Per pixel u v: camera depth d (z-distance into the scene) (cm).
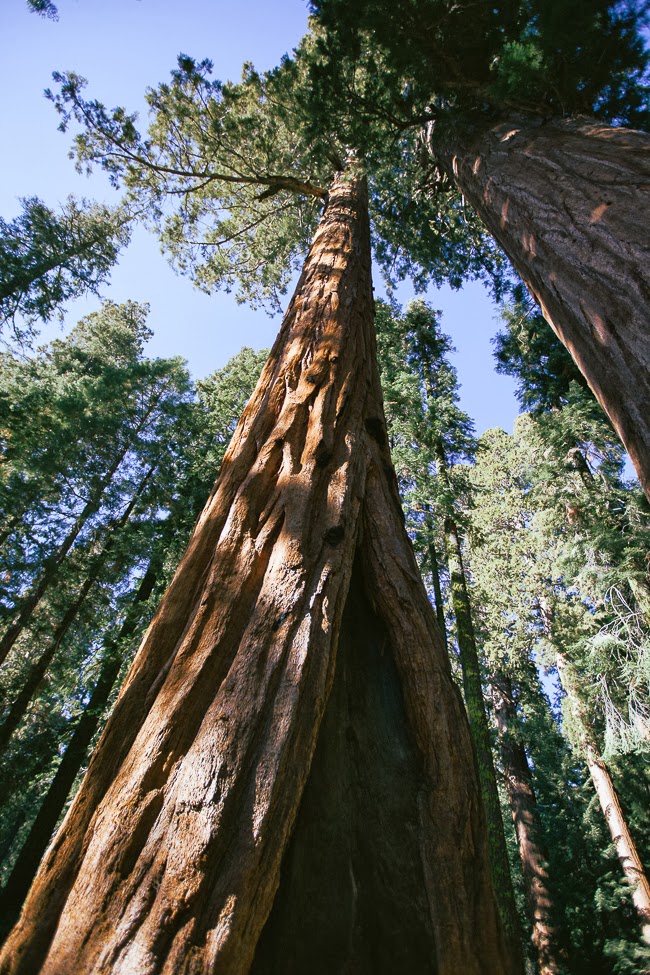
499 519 1614
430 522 1152
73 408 1248
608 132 308
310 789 174
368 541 234
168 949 106
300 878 154
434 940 145
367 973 142
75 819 137
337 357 312
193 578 200
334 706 198
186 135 1037
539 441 1203
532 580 1330
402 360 1499
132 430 1431
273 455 245
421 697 189
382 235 1087
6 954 115
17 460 1156
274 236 1338
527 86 379
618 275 210
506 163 362
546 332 1122
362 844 165
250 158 1049
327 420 267
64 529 1249
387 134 597
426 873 155
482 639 1360
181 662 165
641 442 178
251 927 114
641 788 1266
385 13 466
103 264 1162
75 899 118
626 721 948
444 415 1298
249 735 143
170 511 1407
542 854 1304
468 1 456
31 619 1134
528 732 1434
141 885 116
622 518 988
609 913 1287
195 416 1595
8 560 1120
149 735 147
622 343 195
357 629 222
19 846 2122
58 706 1323
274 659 162
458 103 488
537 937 1188
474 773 177
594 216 244
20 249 1064
